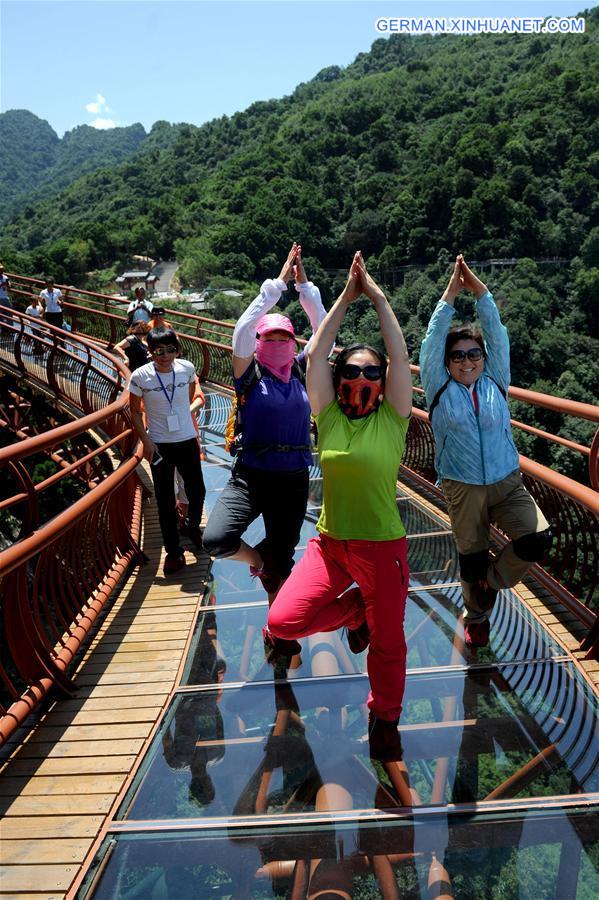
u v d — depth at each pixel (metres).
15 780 2.48
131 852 2.09
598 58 137.62
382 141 156.88
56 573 3.50
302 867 1.99
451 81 177.00
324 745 2.53
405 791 2.25
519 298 86.19
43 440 3.00
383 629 2.31
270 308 3.03
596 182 111.31
